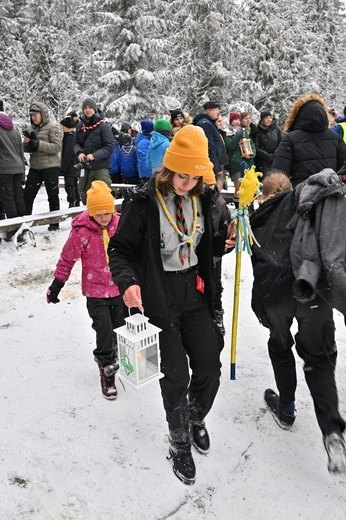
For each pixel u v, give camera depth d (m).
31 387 3.05
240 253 2.85
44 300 4.47
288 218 2.19
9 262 5.54
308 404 2.81
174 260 2.11
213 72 22.22
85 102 6.17
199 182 2.09
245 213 2.29
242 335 3.67
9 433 2.60
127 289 1.96
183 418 2.21
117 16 18.75
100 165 6.34
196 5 21.81
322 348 2.14
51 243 6.27
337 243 1.92
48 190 6.91
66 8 29.61
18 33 27.73
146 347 2.01
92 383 3.10
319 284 1.96
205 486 2.22
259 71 24.84
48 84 26.22
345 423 2.08
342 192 2.00
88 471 2.31
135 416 2.75
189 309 2.21
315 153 3.51
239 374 3.14
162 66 20.14
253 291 2.32
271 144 7.86
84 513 2.08
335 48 32.72
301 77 25.44
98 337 2.93
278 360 2.45
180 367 2.17
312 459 2.38
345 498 2.14
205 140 1.96
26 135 6.57
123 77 18.97
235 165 7.81
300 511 2.08
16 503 2.13
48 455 2.42
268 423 2.66
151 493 2.18
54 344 3.63
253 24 24.62
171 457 2.31
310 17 32.47
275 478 2.27
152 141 5.01
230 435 2.56
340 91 32.50
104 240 2.89
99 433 2.60
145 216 2.03
